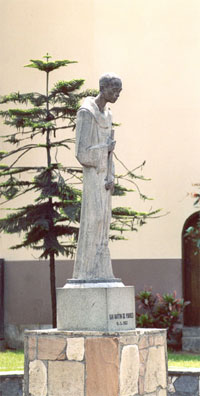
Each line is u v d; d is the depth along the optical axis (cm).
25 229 1530
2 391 1238
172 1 1862
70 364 955
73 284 980
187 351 1741
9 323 1884
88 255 994
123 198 1853
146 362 979
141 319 1739
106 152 1008
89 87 1883
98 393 939
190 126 1845
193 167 1836
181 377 1262
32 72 1903
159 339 1008
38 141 1884
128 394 945
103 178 1005
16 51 1912
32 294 1875
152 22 1869
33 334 980
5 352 1759
